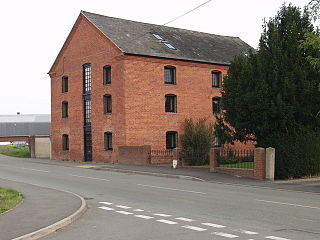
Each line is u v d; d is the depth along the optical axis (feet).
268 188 58.59
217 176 72.23
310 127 72.18
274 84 67.62
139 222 33.30
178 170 82.74
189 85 113.70
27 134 256.73
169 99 111.24
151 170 84.38
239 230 29.48
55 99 131.23
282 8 77.51
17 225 30.91
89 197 48.37
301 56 69.26
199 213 36.96
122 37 110.83
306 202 43.68
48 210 37.42
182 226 31.30
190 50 119.34
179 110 111.65
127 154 101.60
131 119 103.71
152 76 107.24
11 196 46.09
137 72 104.94
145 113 105.91
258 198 46.93
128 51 103.96
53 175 78.59
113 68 107.04
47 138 148.36
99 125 112.47
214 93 118.62
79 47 120.06
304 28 68.33
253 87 70.59
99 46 111.96
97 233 29.48
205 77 116.98
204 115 116.16
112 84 107.55
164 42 116.78
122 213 37.68
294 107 67.31
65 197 45.78
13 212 36.50
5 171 88.74
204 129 104.12
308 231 28.96
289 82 66.69
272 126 69.46
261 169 67.87
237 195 49.65
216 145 112.78
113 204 43.01
